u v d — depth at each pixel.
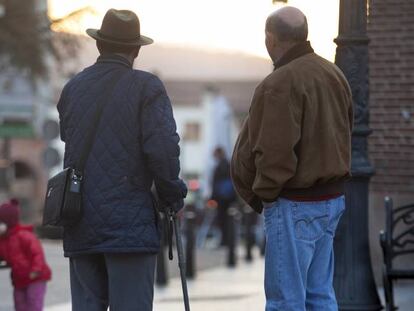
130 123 13.83
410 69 28.44
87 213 13.72
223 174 55.16
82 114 13.99
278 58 13.84
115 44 14.25
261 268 42.19
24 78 72.62
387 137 28.62
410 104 28.41
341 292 18.31
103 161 13.76
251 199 14.04
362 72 18.05
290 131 13.16
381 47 28.69
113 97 13.93
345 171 13.64
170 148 13.67
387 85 28.64
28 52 68.75
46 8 69.75
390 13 28.59
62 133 14.45
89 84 14.12
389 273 19.81
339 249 18.38
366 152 18.31
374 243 28.30
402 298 24.88
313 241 13.66
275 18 13.76
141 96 13.91
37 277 21.84
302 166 13.41
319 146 13.46
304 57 13.70
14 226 21.84
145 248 13.69
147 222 13.76
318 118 13.47
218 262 45.62
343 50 18.08
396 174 28.52
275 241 13.65
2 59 69.94
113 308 13.94
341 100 13.77
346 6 18.03
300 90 13.28
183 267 14.23
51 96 119.38
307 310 14.05
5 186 86.00
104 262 14.25
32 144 130.88
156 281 33.62
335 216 13.84
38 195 130.62
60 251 46.41
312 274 14.03
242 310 25.84
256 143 13.31
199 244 58.56
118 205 13.66
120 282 13.84
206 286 33.31
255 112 13.34
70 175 13.82
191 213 37.34
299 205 13.56
